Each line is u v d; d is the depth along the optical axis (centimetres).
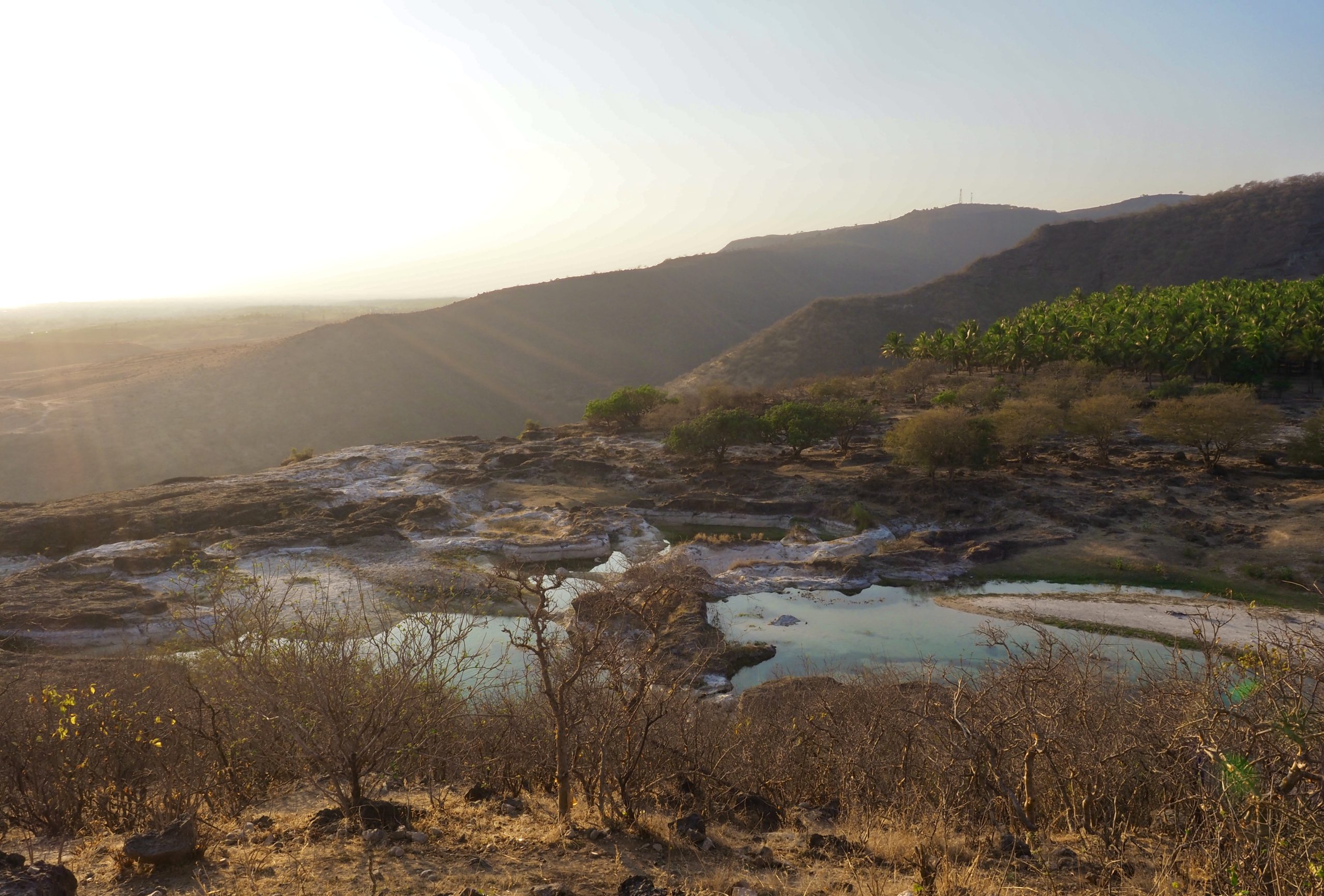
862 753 823
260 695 713
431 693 789
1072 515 4672
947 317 17150
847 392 8950
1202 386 7175
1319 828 399
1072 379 7212
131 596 3556
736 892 505
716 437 6375
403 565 4122
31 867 436
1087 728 699
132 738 771
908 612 3553
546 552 4556
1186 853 510
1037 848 586
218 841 575
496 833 613
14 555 4694
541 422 15462
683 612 3061
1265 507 4559
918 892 487
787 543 4600
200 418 13500
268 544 4419
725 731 973
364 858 534
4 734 731
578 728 779
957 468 5728
